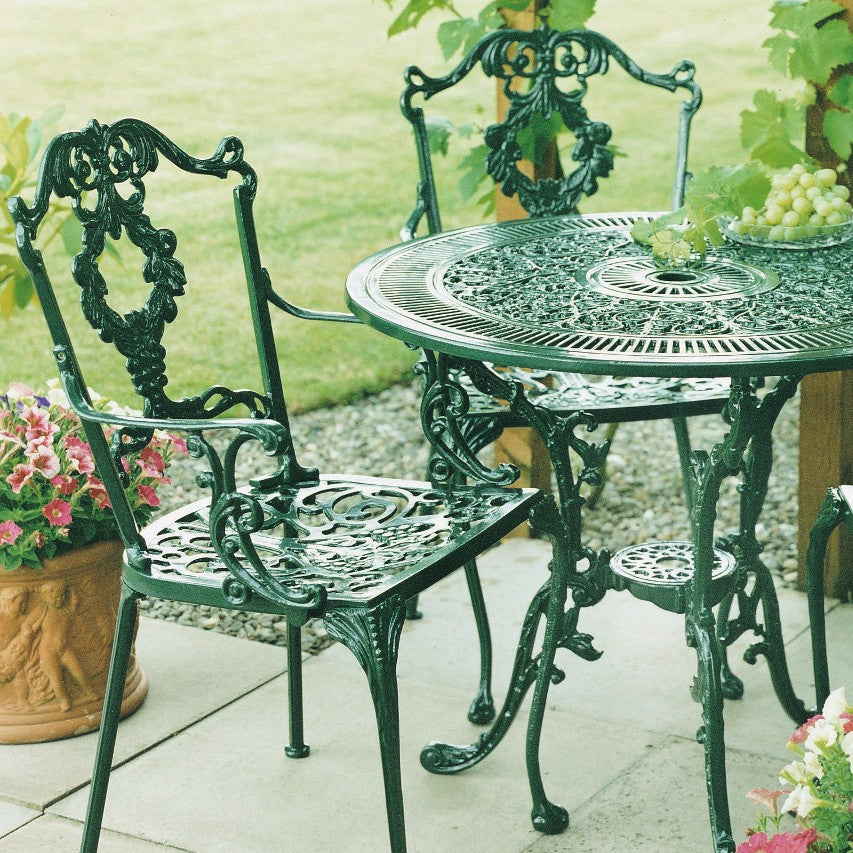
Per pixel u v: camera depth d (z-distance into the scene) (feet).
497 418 8.65
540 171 11.12
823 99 10.18
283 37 34.22
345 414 15.20
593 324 6.64
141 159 7.34
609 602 10.57
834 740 5.50
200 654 9.85
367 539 7.06
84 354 17.71
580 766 8.21
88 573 8.47
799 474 10.36
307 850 7.39
